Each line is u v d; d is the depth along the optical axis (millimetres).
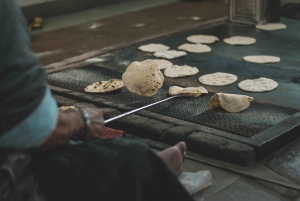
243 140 2854
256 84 3816
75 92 3703
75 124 1837
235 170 2658
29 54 1629
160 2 7934
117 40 5680
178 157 2262
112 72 4199
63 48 5402
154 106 3408
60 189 1818
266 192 2490
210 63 4426
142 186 1812
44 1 7012
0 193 1609
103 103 3463
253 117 3195
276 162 2791
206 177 2508
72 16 7102
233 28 5676
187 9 7336
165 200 1860
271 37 5273
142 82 3396
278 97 3598
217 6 7484
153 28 6234
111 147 1852
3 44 1579
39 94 1621
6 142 1614
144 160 1819
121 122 3172
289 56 4613
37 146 1686
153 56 4641
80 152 1841
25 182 1695
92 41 5668
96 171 1800
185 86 3834
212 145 2820
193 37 5262
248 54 4699
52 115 1661
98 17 6980
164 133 3004
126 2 8000
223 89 3768
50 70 4254
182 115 3246
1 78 1587
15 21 1613
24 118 1597
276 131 2967
